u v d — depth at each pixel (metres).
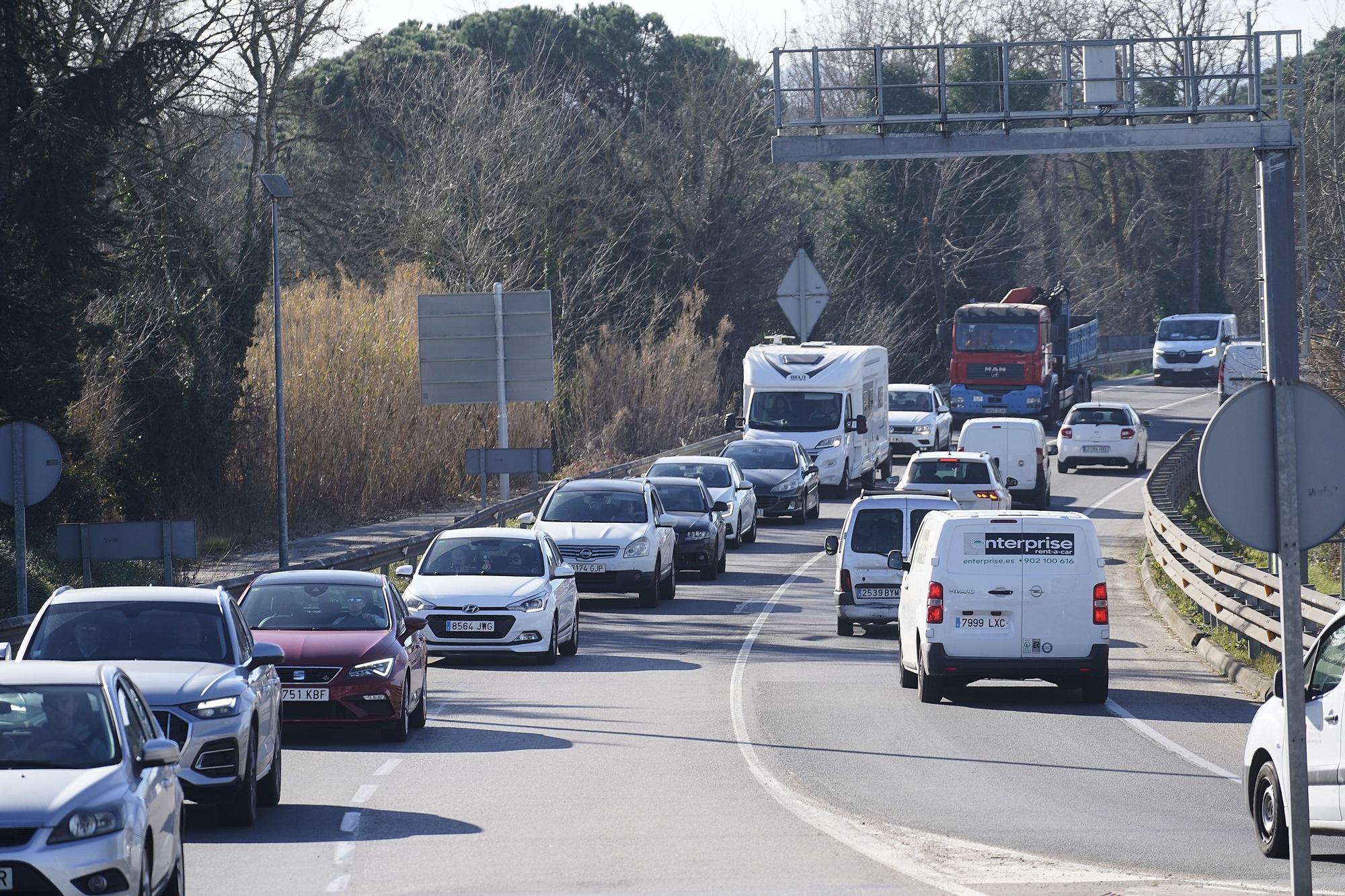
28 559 103.31
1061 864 40.06
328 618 64.19
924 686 71.50
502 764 56.62
